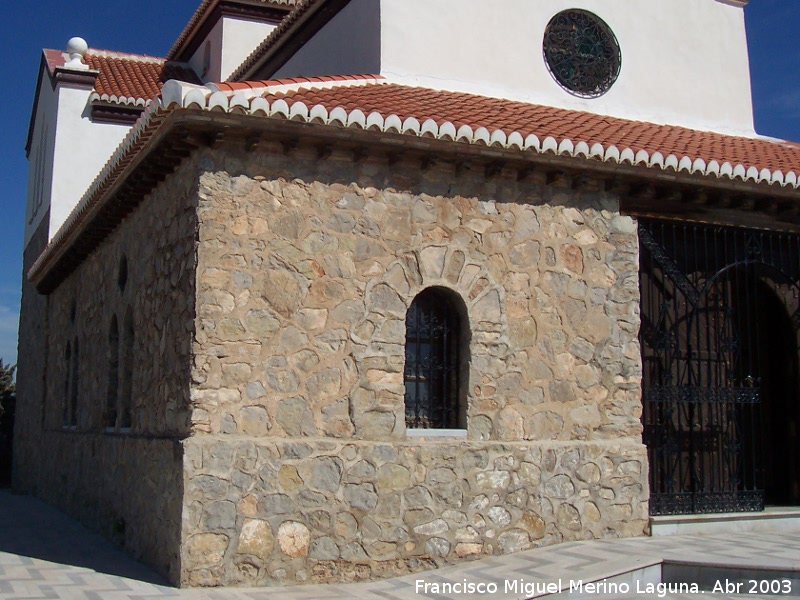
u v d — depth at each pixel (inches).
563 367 396.2
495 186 391.5
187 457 322.0
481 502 367.2
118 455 436.1
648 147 424.5
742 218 454.0
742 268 468.1
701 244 449.7
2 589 321.7
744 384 465.1
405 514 351.3
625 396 409.1
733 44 598.9
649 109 557.6
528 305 391.9
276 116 331.9
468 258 381.4
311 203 355.6
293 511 333.7
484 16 513.7
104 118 749.3
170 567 329.7
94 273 550.0
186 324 342.6
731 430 455.8
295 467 336.2
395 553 346.9
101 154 745.0
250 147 344.2
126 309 455.2
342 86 427.2
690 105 573.0
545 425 388.8
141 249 429.7
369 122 344.8
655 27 568.7
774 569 334.0
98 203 453.7
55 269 627.8
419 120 354.3
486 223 387.2
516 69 518.6
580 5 543.8
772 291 473.7
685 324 444.5
